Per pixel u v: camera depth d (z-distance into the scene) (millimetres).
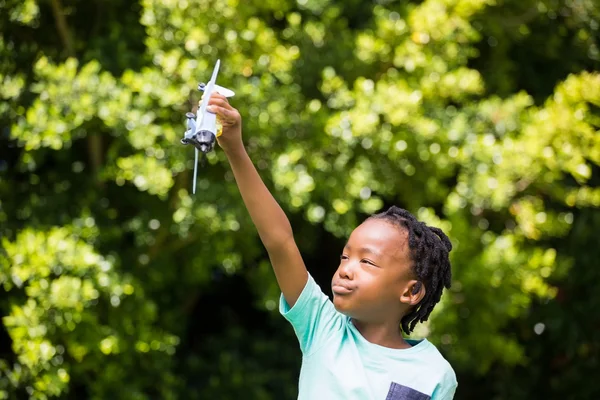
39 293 5805
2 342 7055
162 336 6449
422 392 3000
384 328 3141
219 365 7770
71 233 6180
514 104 6992
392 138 6566
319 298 3188
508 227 7453
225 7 6121
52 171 6992
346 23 7289
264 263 7055
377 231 3104
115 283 6074
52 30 6680
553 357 8266
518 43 7969
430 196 6988
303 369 3133
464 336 7008
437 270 3172
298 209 6652
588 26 7777
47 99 5898
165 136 6105
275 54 6277
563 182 7871
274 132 6281
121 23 6965
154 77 6016
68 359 6246
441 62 6824
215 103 2930
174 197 6574
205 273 6953
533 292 7195
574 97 6738
